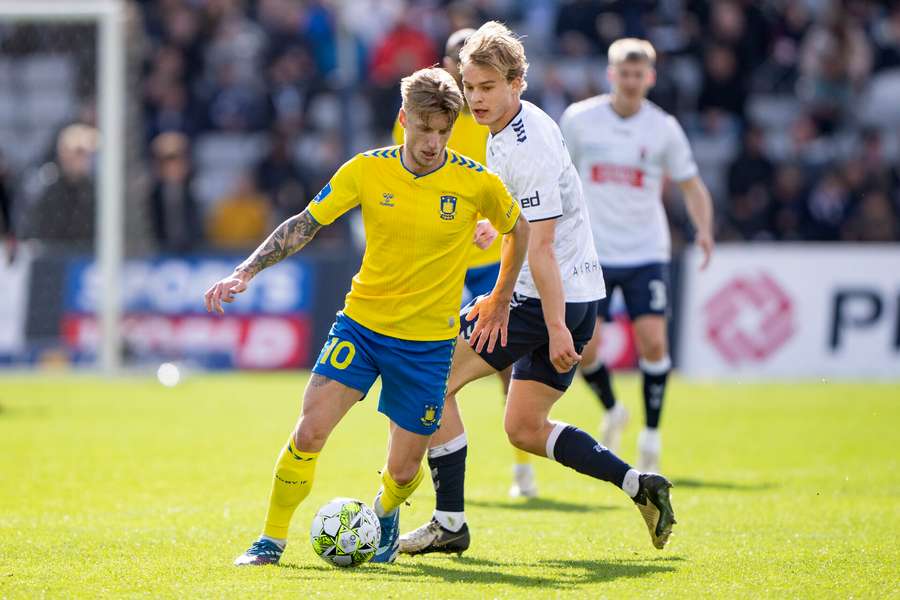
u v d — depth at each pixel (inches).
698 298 2119.8
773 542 818.2
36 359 2182.6
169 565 726.5
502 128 779.4
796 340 2101.4
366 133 2561.5
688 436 1444.4
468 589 660.1
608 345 2110.0
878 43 2783.0
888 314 2087.8
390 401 745.0
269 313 2174.0
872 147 2493.8
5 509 953.5
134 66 2477.9
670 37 2650.1
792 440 1408.7
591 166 1234.6
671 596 647.1
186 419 1557.6
